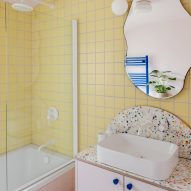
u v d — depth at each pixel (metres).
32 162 2.09
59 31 1.98
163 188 1.08
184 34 1.38
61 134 2.07
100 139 1.63
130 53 1.60
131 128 1.63
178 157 1.38
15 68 1.98
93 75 1.84
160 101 1.51
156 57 1.49
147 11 1.49
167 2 1.42
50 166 1.94
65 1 1.99
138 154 1.48
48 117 2.12
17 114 2.04
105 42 1.75
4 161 2.01
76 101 1.96
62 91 2.03
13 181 1.78
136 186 1.18
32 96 2.11
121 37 1.65
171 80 1.44
